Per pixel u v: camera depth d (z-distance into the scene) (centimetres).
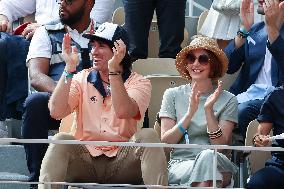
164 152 2309
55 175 2233
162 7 3053
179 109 2514
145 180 2234
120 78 2275
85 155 2308
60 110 2316
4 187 2550
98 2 3119
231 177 2362
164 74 2955
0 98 2784
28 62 2744
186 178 2348
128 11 3058
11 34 2975
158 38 3225
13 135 2847
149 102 2630
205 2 3500
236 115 2522
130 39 3058
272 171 2375
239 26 3212
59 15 2772
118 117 2298
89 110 2362
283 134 2353
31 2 3192
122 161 2305
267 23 2533
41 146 2500
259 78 2864
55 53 2747
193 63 2530
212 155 2292
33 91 2866
